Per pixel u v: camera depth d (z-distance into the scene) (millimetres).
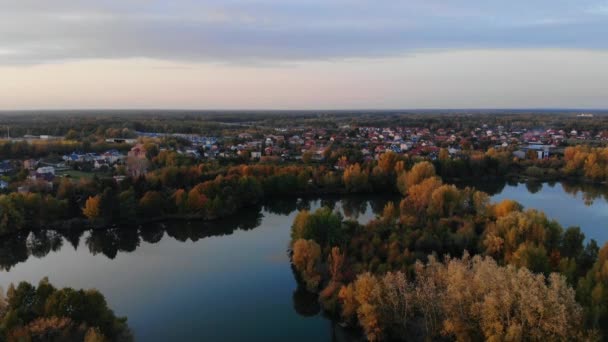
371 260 89750
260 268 103000
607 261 72312
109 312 70750
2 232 125688
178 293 90312
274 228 138000
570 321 54562
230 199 151750
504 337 54969
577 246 94375
